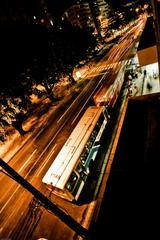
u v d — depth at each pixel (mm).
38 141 23344
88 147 13711
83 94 31203
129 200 8953
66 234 11117
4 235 12828
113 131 17812
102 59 48406
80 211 12055
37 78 28500
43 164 18484
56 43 31906
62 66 34500
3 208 15227
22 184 5492
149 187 8625
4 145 25859
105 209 9531
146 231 7648
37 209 13453
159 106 12211
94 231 9039
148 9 68125
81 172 12688
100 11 97750
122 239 8016
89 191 13109
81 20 84312
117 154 11555
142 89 23422
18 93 23609
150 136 10547
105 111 17625
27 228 12609
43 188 15328
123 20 85062
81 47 39781
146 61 12406
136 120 12492
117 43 57562
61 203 13148
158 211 7848
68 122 24469
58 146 20375
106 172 13883
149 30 16078
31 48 24016
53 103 33969
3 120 23406
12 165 20766
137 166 10000
